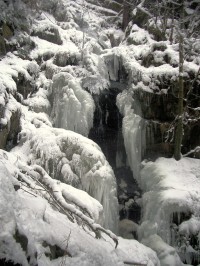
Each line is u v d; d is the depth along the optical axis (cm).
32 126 740
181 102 761
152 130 836
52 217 399
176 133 788
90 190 675
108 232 453
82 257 363
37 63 898
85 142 700
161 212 683
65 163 677
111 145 927
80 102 838
